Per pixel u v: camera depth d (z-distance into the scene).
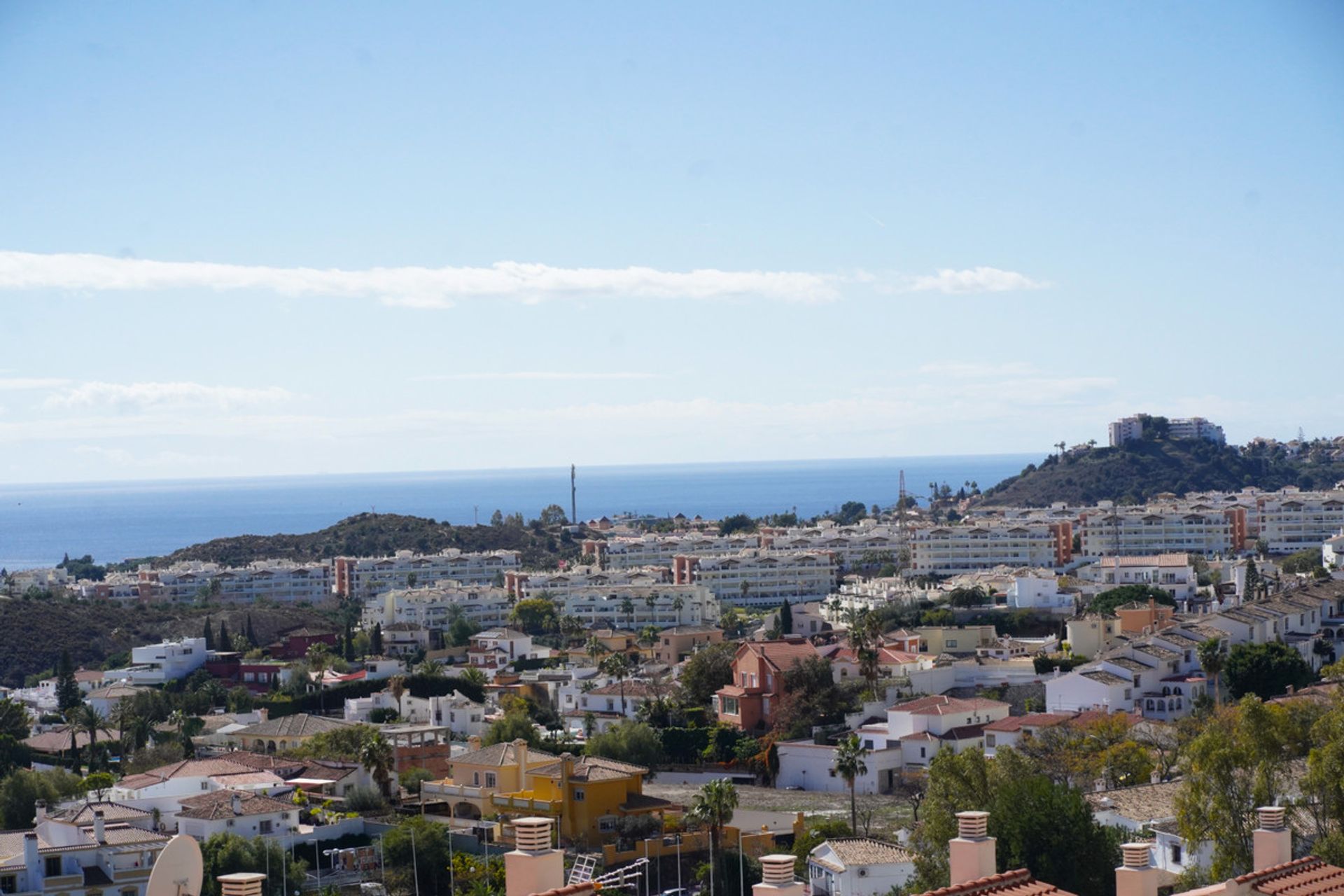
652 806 157.25
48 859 119.06
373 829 148.75
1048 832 89.81
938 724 194.38
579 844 150.75
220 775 165.75
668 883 138.38
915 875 109.06
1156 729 169.88
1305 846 85.75
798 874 129.38
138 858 122.56
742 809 173.00
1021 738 180.00
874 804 177.75
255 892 37.50
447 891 134.50
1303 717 114.00
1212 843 102.06
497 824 149.50
